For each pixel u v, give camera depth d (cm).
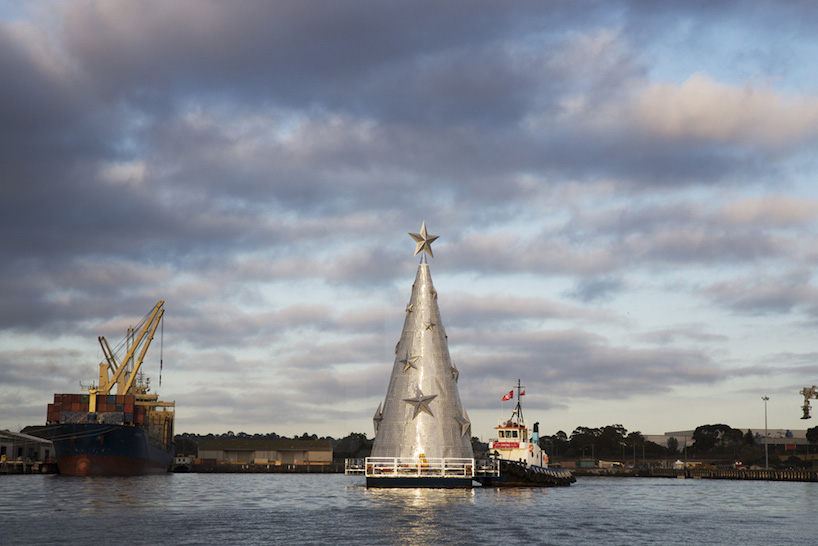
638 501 8675
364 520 5644
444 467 8225
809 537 5262
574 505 7562
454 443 8319
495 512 6353
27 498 7750
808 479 17712
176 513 6197
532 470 11038
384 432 8362
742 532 5512
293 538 4744
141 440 14825
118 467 14388
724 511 7375
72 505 6869
